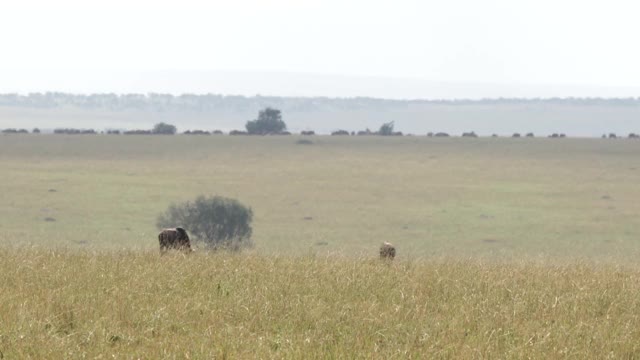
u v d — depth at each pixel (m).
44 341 45.78
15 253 77.00
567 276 74.38
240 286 64.12
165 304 57.06
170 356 43.81
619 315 59.94
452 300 63.00
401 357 45.22
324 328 52.56
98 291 59.41
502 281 70.25
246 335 50.00
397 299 62.47
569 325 55.28
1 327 48.19
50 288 60.78
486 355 46.22
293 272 70.31
